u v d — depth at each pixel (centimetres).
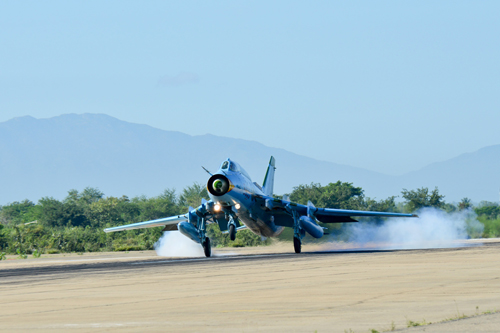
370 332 3023
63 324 3675
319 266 8106
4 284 7206
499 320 3209
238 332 3175
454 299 4194
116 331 3341
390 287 5066
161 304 4475
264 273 7138
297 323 3388
